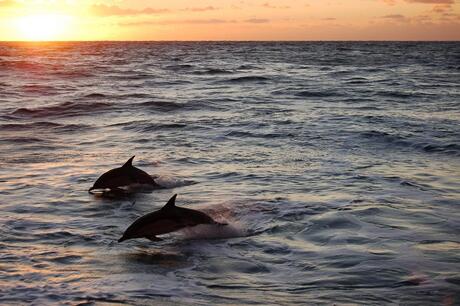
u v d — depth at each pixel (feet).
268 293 20.33
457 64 248.73
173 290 20.70
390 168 43.68
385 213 30.63
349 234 27.02
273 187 37.70
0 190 37.78
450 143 53.93
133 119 75.05
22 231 28.48
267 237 27.25
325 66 234.38
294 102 95.55
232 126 66.85
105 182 37.24
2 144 57.31
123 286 21.07
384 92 110.83
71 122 73.10
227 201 33.88
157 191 37.55
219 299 19.79
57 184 39.65
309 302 19.34
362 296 19.67
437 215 30.35
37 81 142.10
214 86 132.05
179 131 64.23
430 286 20.35
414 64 250.37
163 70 201.26
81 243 26.66
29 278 21.76
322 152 50.85
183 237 27.45
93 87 126.41
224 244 26.35
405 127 64.59
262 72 191.93
